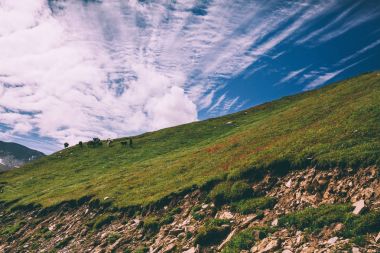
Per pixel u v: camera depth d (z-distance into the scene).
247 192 24.84
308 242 16.66
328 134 28.14
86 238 29.66
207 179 29.27
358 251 14.34
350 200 18.91
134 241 25.59
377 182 18.97
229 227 21.45
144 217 29.33
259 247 17.81
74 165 74.44
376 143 22.75
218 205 25.20
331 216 17.58
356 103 35.06
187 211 26.66
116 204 33.97
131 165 61.00
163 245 22.88
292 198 21.83
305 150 26.00
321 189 21.39
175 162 46.53
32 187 62.81
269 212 21.45
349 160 21.83
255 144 37.16
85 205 38.69
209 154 42.56
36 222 39.16
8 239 36.31
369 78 49.59
